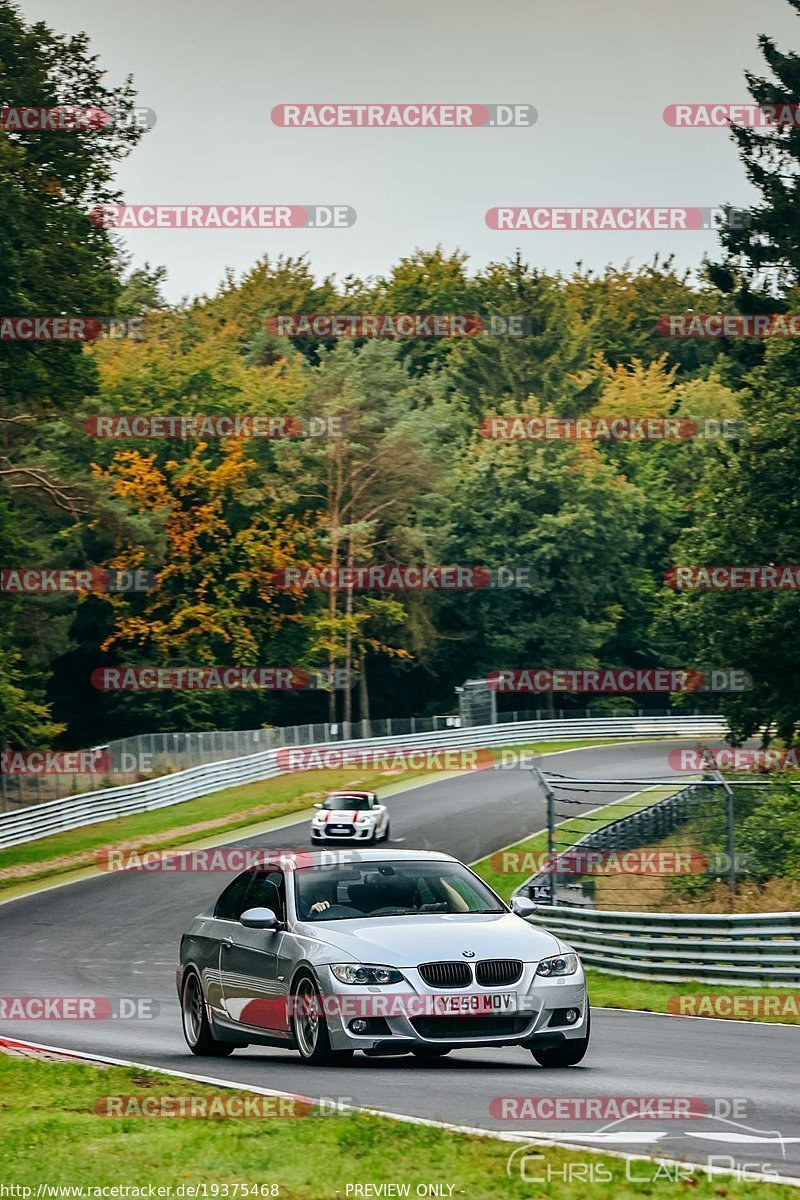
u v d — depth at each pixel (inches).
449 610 7249.0
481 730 5836.6
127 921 2714.1
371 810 3627.0
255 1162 676.7
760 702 3361.2
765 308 4286.4
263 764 4943.4
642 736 6392.7
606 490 7007.9
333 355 6884.8
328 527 6486.2
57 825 3858.3
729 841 2063.2
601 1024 1406.3
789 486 3262.8
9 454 5585.6
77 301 3929.6
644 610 7362.2
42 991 1898.4
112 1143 736.3
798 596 3147.1
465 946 981.2
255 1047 1272.1
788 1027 1373.0
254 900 1117.1
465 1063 1045.2
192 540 6141.7
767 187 4244.6
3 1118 836.6
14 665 5561.0
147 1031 1449.3
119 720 6579.7
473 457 7234.3
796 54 4256.9
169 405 6505.9
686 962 1861.5
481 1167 661.3
